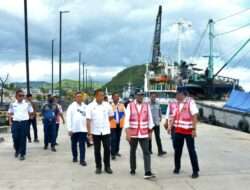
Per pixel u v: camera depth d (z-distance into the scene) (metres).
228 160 14.14
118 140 14.86
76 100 13.37
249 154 15.77
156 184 10.20
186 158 14.52
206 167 12.63
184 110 11.16
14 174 11.52
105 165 11.70
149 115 11.18
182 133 11.16
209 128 30.08
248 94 33.00
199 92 50.09
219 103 41.44
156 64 65.25
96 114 11.59
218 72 51.38
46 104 16.92
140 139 11.08
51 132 16.72
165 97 49.72
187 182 10.41
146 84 58.78
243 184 10.16
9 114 14.40
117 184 10.16
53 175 11.36
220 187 9.84
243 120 29.42
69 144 18.92
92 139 11.65
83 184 10.16
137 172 11.79
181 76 55.69
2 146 18.02
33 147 17.80
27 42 26.41
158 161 13.85
